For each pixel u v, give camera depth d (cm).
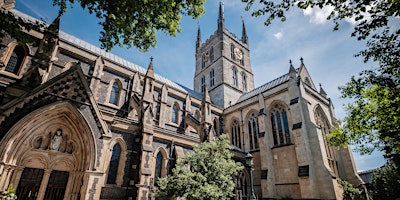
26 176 1705
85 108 1831
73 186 1688
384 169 3319
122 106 2972
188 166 2322
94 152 1750
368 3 817
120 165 2061
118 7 1269
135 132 2273
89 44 3434
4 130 1443
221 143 2023
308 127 2862
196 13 1489
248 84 5706
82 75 1894
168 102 3606
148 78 2650
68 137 1788
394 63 1146
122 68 3166
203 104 3025
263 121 3291
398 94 1369
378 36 1023
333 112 3641
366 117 1783
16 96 1586
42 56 1830
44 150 1650
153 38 1587
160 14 1364
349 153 3222
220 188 1780
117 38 1494
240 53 5959
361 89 1734
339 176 3089
